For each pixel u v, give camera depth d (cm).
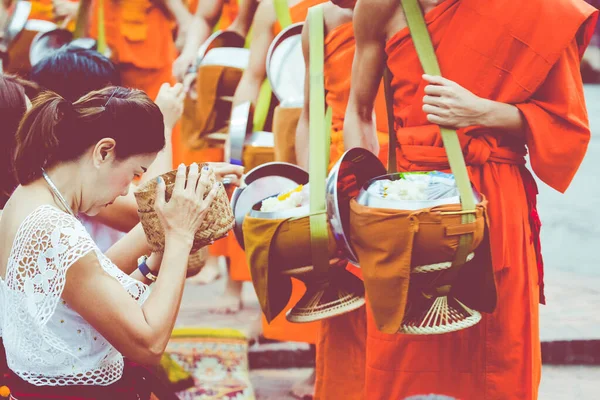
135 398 429
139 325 390
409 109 521
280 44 719
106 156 405
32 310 382
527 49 495
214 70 835
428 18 503
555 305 948
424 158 515
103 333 390
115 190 413
